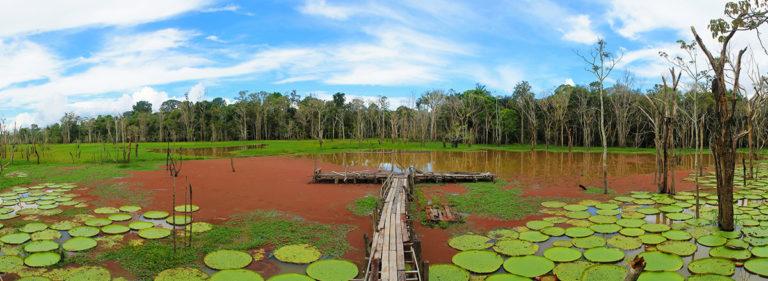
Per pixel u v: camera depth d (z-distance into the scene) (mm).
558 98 57312
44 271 9609
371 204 17359
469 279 9172
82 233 12609
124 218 14594
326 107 88500
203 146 62688
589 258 10250
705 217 14188
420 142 69250
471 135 60562
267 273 9820
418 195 19047
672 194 18422
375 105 85812
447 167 33062
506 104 74312
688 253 10492
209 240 12172
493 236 12680
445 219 14531
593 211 15914
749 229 12367
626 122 57000
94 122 90688
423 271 8000
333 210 16438
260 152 46844
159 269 9938
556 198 18469
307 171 29531
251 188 21750
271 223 14289
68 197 18562
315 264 10125
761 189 19797
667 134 18859
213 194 19906
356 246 11898
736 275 9102
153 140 90188
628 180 24156
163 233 12703
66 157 38000
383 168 32750
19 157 37531
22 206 16891
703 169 29516
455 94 74250
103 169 28891
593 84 63000
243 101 88562
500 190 20781
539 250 11273
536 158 40750
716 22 11227
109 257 10656
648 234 12188
